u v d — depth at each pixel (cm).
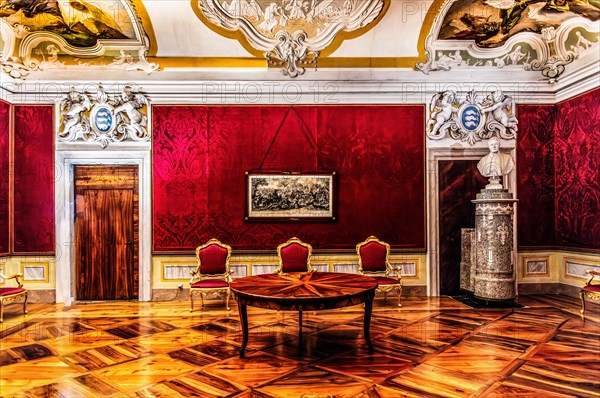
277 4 533
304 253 519
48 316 500
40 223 573
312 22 557
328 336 409
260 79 588
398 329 432
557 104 600
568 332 420
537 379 304
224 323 462
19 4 501
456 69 595
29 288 572
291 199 587
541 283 601
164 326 452
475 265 556
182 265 581
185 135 583
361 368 327
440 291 596
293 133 591
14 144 572
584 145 553
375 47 579
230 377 311
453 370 321
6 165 564
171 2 514
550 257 603
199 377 311
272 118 590
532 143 600
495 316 484
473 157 597
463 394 280
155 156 581
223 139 586
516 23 558
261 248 585
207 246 536
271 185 586
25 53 562
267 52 577
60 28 546
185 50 574
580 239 565
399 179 595
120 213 588
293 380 304
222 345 385
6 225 564
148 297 578
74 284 577
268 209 586
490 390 286
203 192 583
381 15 541
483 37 575
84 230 586
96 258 586
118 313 512
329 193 588
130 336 416
